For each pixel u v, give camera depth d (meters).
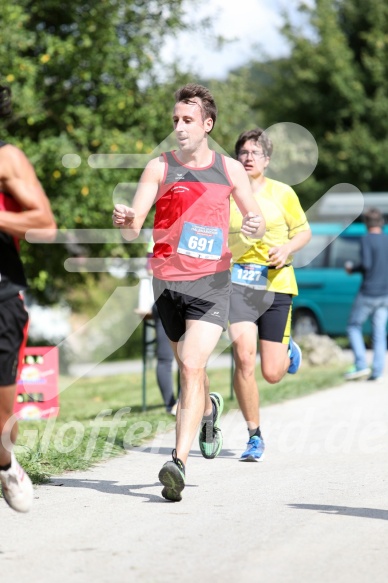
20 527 14.41
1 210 12.74
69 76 48.75
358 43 93.50
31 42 46.41
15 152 12.69
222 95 54.91
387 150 87.88
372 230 38.62
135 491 17.20
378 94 89.31
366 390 35.00
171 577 11.83
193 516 15.15
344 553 13.02
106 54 48.94
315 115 91.38
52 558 12.70
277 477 18.58
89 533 14.03
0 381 12.89
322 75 90.25
